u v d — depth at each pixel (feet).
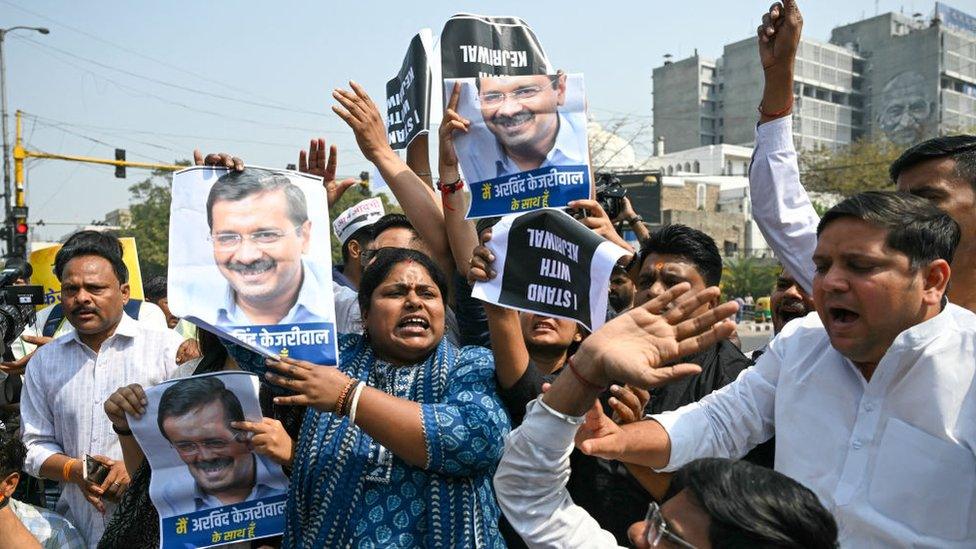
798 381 6.68
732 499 4.24
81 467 11.16
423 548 7.67
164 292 20.68
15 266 17.51
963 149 7.49
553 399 5.47
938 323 5.97
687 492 4.50
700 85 294.66
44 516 10.21
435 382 8.33
